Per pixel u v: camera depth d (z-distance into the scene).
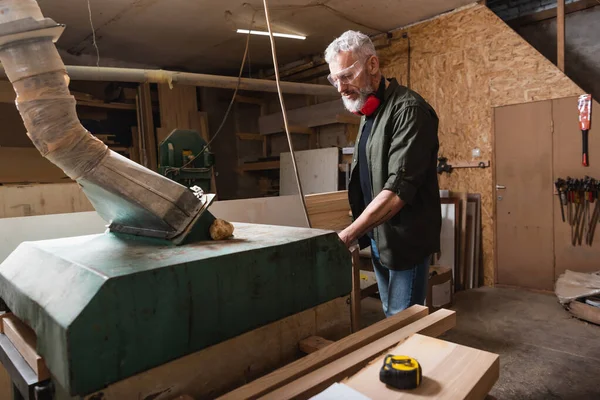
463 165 3.66
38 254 0.81
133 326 0.58
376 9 3.56
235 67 5.41
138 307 0.59
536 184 3.29
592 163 3.00
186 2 3.30
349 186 1.59
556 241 3.22
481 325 2.70
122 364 0.57
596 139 2.97
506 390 1.93
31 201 1.96
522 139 3.32
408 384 0.56
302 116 4.81
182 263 0.64
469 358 0.64
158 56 4.82
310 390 0.60
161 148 2.46
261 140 5.79
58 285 0.64
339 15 3.67
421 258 1.40
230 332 0.70
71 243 0.89
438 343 0.70
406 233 1.36
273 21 3.78
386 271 1.57
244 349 0.74
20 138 3.81
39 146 0.77
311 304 0.85
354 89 1.33
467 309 3.01
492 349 2.34
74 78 2.88
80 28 3.81
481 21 3.46
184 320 0.64
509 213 3.46
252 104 5.81
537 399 1.85
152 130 4.52
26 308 0.68
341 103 4.36
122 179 0.82
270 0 3.30
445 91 3.74
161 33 4.01
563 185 3.10
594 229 3.03
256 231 0.97
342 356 0.72
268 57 4.97
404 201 1.17
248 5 3.39
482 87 3.51
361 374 0.61
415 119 1.23
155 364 0.61
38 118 0.75
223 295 0.69
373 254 1.62
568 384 1.96
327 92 4.03
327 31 4.09
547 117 3.18
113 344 0.56
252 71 5.59
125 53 4.66
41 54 0.74
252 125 5.83
